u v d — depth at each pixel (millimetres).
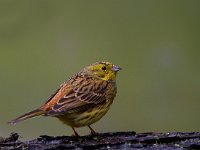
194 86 18781
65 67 18859
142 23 21016
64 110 9320
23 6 19562
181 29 20625
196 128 17516
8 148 9008
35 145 9070
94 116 9680
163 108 18016
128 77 19188
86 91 9633
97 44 19844
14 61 18750
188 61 19547
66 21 19938
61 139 9305
